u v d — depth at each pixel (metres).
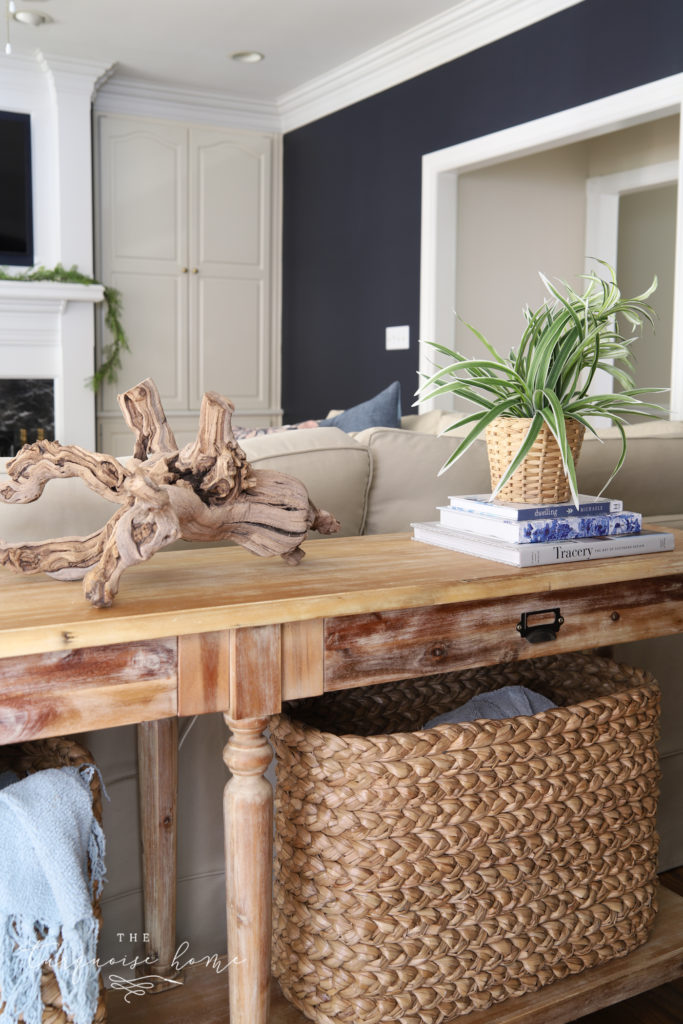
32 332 5.28
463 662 1.20
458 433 1.84
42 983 1.04
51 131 5.22
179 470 1.12
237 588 1.12
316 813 1.21
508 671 1.71
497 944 1.29
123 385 5.66
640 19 3.52
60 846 1.02
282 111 5.85
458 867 1.24
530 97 4.05
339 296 5.53
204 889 1.52
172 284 5.74
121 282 5.58
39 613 0.98
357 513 1.58
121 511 1.10
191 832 1.49
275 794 1.52
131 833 1.45
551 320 1.42
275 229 6.05
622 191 5.07
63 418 5.39
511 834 1.29
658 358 6.28
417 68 4.72
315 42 4.78
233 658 1.04
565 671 1.69
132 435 5.73
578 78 3.82
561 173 5.08
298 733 1.23
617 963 1.43
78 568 1.12
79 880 1.03
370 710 1.60
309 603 1.06
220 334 5.95
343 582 1.16
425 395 1.42
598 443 1.87
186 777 1.48
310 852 1.23
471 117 4.41
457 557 1.35
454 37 4.44
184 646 1.02
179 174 5.67
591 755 1.35
